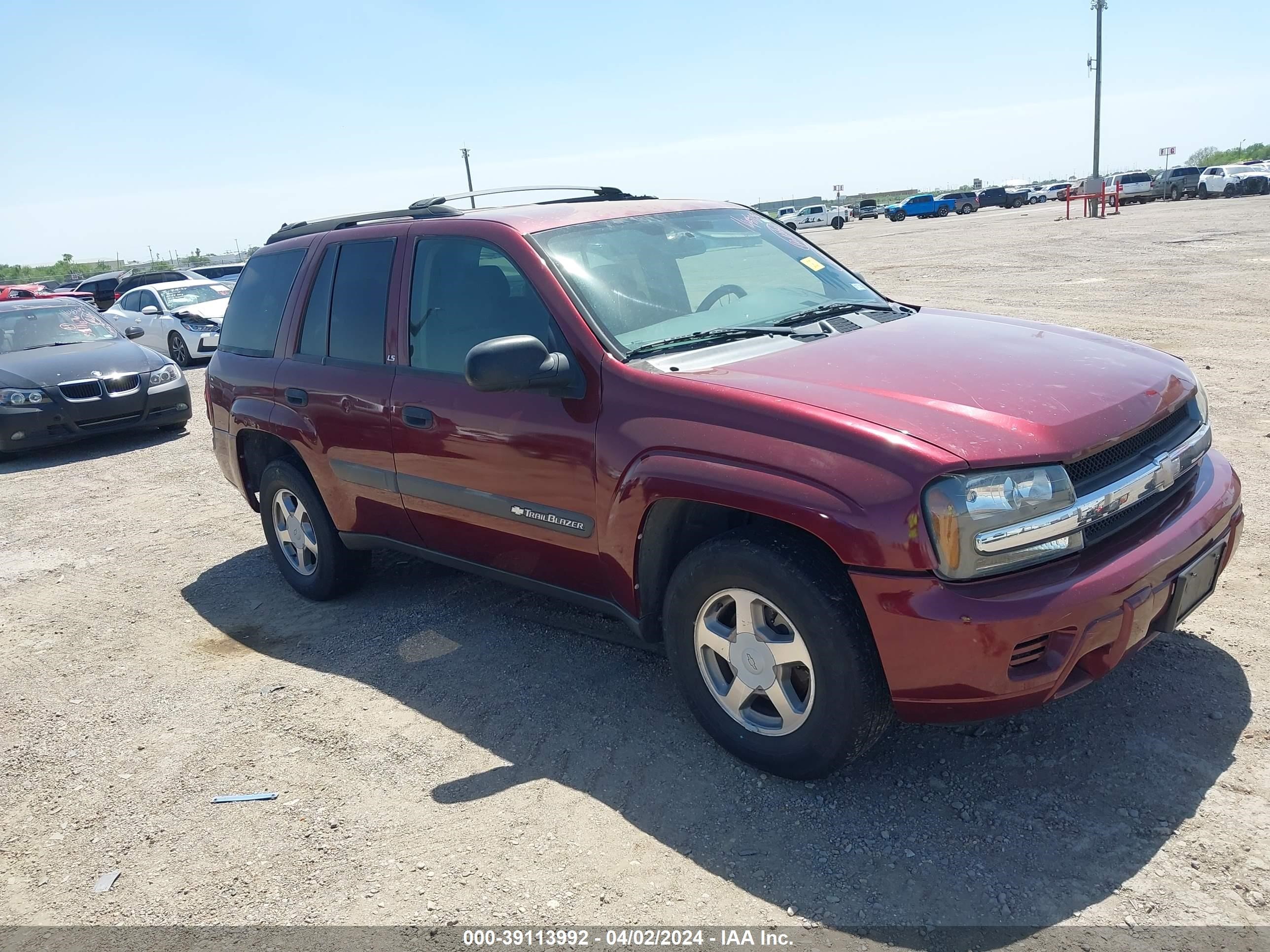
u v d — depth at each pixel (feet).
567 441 11.18
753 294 13.00
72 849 10.40
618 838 9.63
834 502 8.84
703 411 9.93
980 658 8.52
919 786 10.00
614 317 11.53
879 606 8.75
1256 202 118.32
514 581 13.04
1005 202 203.41
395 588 17.07
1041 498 8.68
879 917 8.25
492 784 10.79
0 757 12.53
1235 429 21.38
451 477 12.82
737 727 10.42
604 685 12.82
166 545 21.21
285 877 9.57
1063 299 43.98
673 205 14.34
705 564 10.05
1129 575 8.91
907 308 13.75
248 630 16.01
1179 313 37.52
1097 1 151.12
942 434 8.82
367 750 11.77
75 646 16.01
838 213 188.34
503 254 12.32
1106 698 11.21
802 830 9.48
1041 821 9.29
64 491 27.32
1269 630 12.40
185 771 11.73
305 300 15.58
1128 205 153.89
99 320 37.37
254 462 17.60
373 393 13.76
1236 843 8.71
